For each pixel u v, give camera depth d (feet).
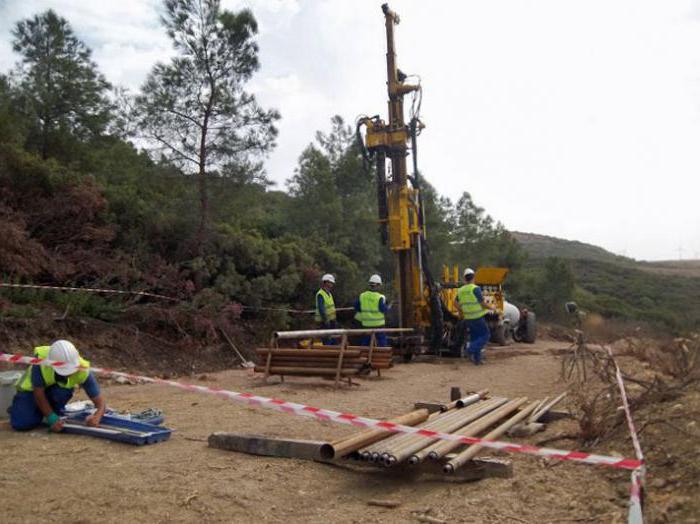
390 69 48.96
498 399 26.23
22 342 33.55
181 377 37.47
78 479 15.51
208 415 24.21
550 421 22.90
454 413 22.62
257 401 17.17
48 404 20.29
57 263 39.40
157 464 17.01
